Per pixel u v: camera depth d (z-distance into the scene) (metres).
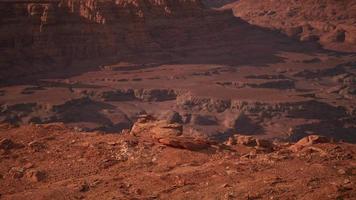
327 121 110.25
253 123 108.69
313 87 151.62
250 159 22.09
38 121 103.44
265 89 132.50
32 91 123.94
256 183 18.34
